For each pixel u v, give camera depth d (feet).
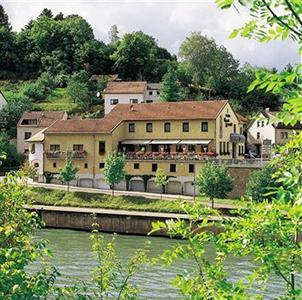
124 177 214.28
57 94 451.12
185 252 22.75
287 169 19.57
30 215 34.30
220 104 241.14
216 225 23.07
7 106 361.10
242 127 297.33
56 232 170.50
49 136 241.35
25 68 543.80
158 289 91.50
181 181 220.64
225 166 186.50
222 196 179.93
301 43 14.51
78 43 552.41
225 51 480.23
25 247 31.14
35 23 578.25
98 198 199.52
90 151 236.43
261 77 13.69
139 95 383.86
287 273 21.76
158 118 237.86
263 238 21.97
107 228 170.91
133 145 240.53
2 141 295.28
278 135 315.99
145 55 533.55
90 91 448.65
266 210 21.72
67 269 110.52
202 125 232.73
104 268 38.50
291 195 15.98
